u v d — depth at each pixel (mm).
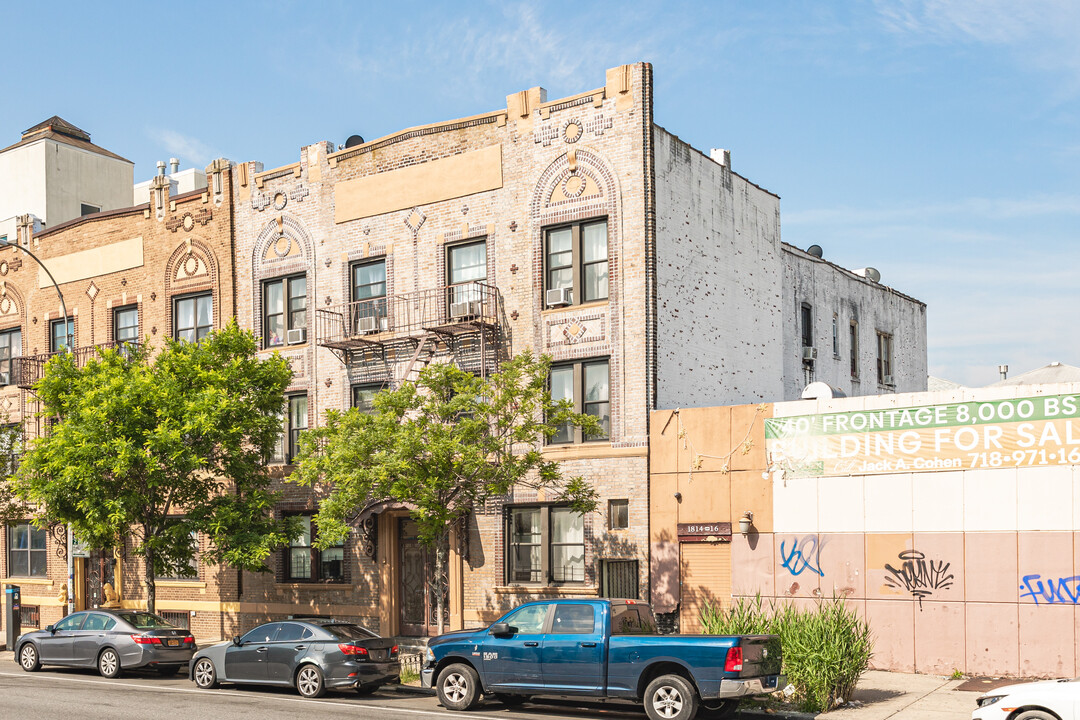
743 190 30484
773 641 17125
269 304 31984
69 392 27969
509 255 27359
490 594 26812
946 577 21312
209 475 31562
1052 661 20109
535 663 17844
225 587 31672
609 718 17812
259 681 21188
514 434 22953
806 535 22922
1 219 46719
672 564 24406
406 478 21875
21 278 37844
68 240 36656
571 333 26266
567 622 17797
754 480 23656
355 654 20250
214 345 27531
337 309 30250
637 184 25609
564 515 26156
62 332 36594
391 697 20578
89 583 32188
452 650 18719
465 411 25156
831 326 36625
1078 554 20000
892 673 21625
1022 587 20531
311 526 30344
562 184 26719
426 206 28859
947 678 20953
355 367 29844
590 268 26438
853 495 22484
